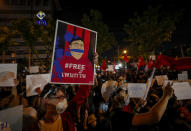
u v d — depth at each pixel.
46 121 1.59
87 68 2.20
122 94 1.98
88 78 2.19
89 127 2.77
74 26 2.15
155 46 17.39
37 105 2.58
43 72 4.21
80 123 2.93
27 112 1.86
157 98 3.01
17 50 15.98
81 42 2.19
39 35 9.88
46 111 1.59
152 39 16.61
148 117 1.55
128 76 8.45
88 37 2.28
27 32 9.73
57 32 2.00
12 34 10.22
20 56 15.99
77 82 2.08
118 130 1.66
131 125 1.64
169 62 2.67
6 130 1.34
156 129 2.11
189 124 2.69
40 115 1.63
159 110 1.55
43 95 1.65
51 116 1.58
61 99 1.62
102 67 9.48
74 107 1.97
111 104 2.01
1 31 9.90
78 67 2.12
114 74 10.44
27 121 1.77
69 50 2.07
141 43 17.09
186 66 2.67
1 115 1.32
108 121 1.88
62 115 1.82
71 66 2.06
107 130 1.85
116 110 1.84
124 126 1.65
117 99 1.90
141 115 1.62
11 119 1.39
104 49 16.48
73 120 1.91
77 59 2.13
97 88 5.49
